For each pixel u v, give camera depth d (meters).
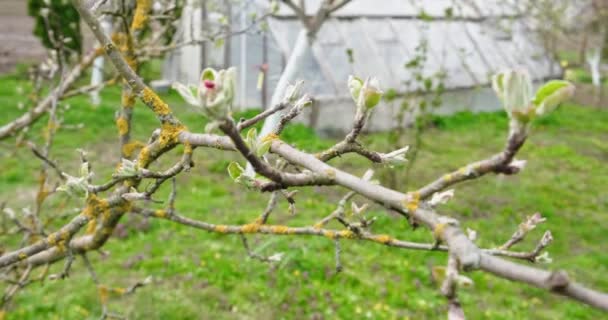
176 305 5.33
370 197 0.87
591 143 11.57
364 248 6.59
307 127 10.90
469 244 0.71
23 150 8.83
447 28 13.72
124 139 2.20
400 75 12.15
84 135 9.78
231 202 7.68
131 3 2.50
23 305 5.17
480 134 11.80
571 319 5.63
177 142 1.38
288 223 7.03
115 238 6.54
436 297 5.81
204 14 6.52
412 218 0.82
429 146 10.70
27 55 14.93
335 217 1.83
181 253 6.29
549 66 15.15
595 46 15.29
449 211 7.79
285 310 5.46
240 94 11.61
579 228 7.61
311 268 6.02
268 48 11.16
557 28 13.57
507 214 7.84
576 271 6.45
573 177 9.57
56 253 2.33
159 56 3.27
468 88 13.09
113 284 5.62
